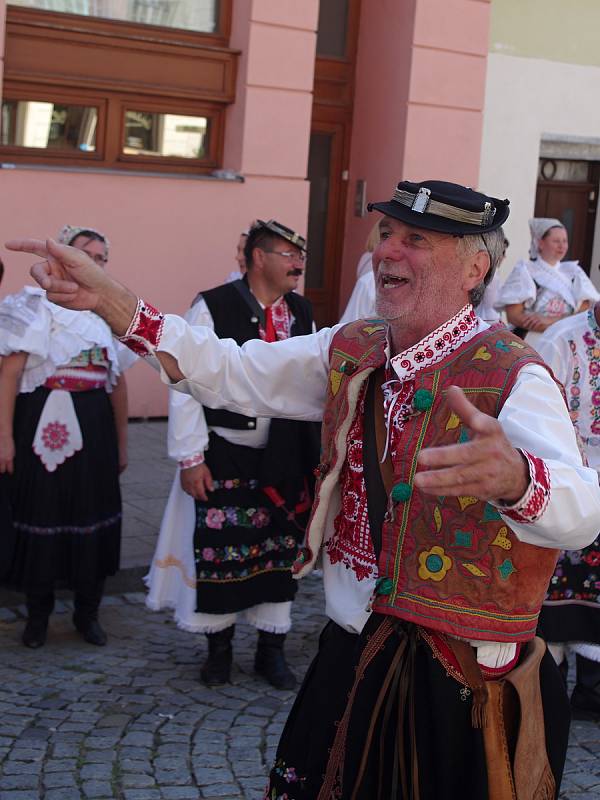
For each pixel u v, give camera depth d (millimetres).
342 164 9883
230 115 8523
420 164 9391
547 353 4148
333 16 9648
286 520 4215
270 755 3797
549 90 10562
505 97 10375
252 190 8492
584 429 4129
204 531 4184
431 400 2217
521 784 2174
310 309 4422
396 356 2273
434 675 2158
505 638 2146
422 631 2178
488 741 2145
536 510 1839
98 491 4555
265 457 4117
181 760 3725
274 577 4289
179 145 8414
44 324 4387
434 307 2258
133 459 7332
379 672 2223
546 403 2096
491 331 2254
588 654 4172
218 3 8430
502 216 2283
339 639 2400
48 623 4855
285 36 8422
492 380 2168
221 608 4191
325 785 2264
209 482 4152
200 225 8312
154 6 8133
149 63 8117
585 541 1958
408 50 9195
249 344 2529
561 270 7809
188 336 2406
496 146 10414
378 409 2326
